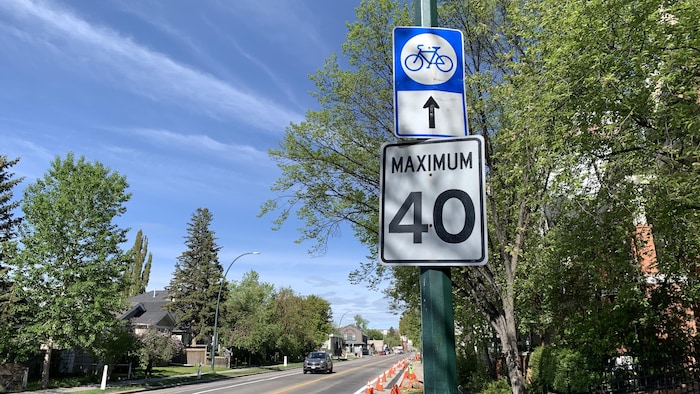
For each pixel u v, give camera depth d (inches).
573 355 452.1
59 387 847.7
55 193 866.1
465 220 92.0
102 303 844.0
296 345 2178.9
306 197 514.3
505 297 390.6
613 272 397.1
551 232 390.3
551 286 417.4
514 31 353.7
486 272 399.5
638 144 292.8
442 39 108.4
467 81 375.9
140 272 2967.5
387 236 95.3
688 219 316.2
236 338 1619.1
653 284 415.5
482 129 384.8
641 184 327.9
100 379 954.1
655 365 413.7
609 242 363.6
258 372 1419.8
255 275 2100.1
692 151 272.1
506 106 355.9
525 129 309.6
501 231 390.6
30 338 823.7
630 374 422.3
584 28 261.1
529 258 378.6
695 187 277.0
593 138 284.8
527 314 494.3
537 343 676.1
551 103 280.7
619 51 254.5
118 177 903.7
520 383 378.9
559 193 319.3
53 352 978.1
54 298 814.5
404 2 437.1
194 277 2224.4
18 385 800.3
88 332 844.0
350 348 5285.4
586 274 430.9
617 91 260.7
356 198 507.5
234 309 1701.5
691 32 238.1
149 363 1115.9
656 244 391.9
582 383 436.5
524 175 337.4
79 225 855.7
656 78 248.1
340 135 483.8
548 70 293.0
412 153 98.0
